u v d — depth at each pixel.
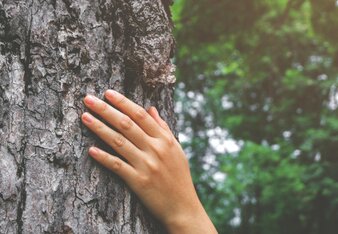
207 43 3.51
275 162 5.32
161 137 0.86
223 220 6.32
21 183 0.76
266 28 3.76
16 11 0.79
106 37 0.84
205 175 6.70
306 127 5.37
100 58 0.83
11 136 0.76
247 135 6.09
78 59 0.81
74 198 0.78
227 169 5.76
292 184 4.73
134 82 0.87
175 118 0.95
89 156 0.80
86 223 0.78
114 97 0.82
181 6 3.32
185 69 4.11
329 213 4.76
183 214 0.86
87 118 0.80
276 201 5.11
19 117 0.77
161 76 0.86
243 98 5.97
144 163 0.84
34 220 0.76
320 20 3.37
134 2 0.85
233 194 6.07
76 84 0.81
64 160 0.78
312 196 4.77
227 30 3.39
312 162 5.16
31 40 0.79
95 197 0.80
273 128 5.78
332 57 5.18
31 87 0.78
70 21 0.81
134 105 0.84
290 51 4.69
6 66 0.78
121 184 0.83
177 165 0.86
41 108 0.78
